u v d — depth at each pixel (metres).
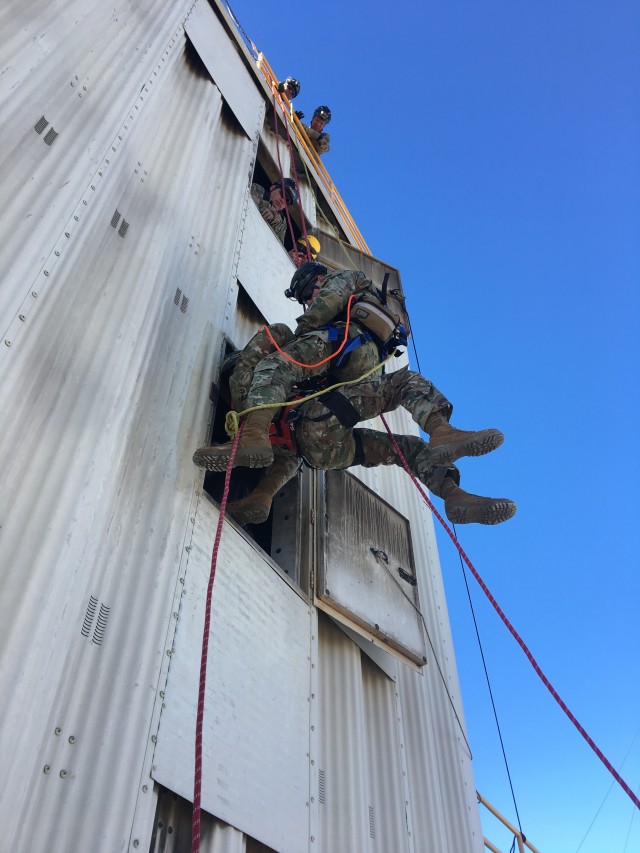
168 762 3.21
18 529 2.93
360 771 5.00
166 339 4.66
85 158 4.30
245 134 7.26
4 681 2.58
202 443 4.54
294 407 4.71
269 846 3.73
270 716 4.18
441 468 4.52
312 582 5.27
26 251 3.57
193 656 3.66
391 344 4.85
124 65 5.19
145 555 3.67
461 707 7.32
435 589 8.05
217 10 7.66
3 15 4.29
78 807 2.74
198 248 5.59
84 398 3.56
